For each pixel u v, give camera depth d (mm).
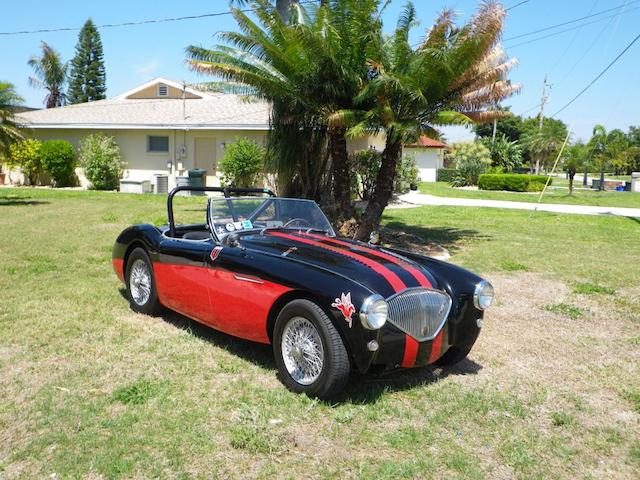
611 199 29828
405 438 3674
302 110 11805
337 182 11750
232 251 4859
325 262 4438
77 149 24547
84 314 6055
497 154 48031
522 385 4695
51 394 4078
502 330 6242
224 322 4934
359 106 11133
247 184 20266
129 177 23766
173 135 22875
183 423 3727
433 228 15656
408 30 10812
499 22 10117
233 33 10750
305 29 10000
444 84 10781
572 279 9031
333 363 3949
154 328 5691
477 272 9453
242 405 3992
